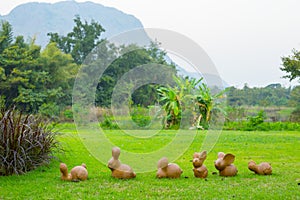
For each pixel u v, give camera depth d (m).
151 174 4.72
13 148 4.60
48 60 19.75
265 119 15.98
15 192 3.68
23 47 20.95
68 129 10.77
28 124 4.91
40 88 19.19
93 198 3.45
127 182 4.20
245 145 8.02
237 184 4.12
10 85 18.12
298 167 5.38
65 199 3.43
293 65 17.48
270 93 21.52
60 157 5.88
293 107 17.36
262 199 3.45
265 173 4.75
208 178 4.50
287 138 9.52
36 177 4.43
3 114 4.81
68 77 20.12
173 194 3.61
